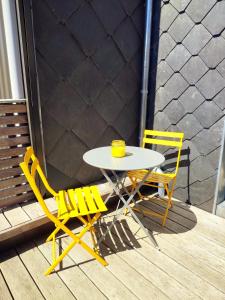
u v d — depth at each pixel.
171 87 2.96
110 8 2.69
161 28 2.92
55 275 1.88
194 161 2.88
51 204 2.49
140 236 2.36
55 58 2.39
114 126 3.14
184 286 1.77
